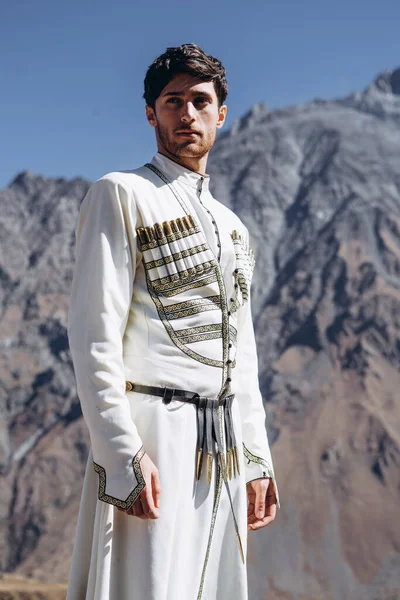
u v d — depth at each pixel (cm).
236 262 310
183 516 277
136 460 265
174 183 307
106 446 269
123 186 291
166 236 294
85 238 291
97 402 271
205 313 294
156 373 284
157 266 292
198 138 309
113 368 274
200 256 297
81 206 298
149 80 313
